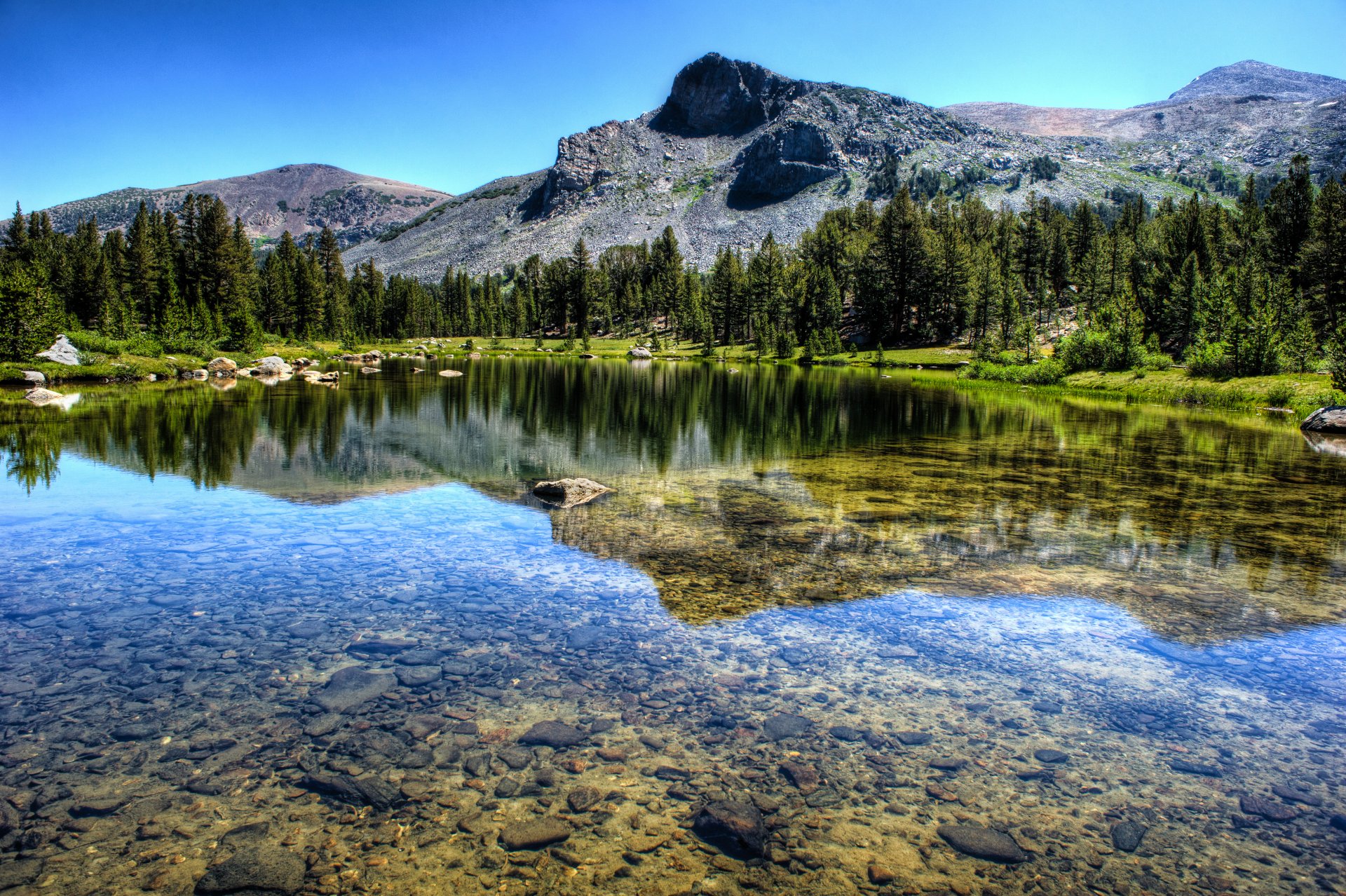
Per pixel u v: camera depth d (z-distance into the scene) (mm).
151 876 4207
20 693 6406
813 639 8008
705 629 8219
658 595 9336
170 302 80500
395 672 6953
